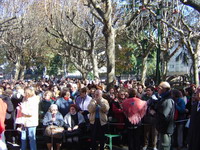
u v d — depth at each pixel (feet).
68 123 23.70
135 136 21.88
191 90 29.30
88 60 110.11
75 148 23.75
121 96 26.16
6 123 26.09
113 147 25.36
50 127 22.81
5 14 67.72
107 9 34.68
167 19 58.70
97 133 22.12
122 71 141.38
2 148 17.49
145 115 24.12
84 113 25.91
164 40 76.38
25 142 22.74
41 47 113.09
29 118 21.91
